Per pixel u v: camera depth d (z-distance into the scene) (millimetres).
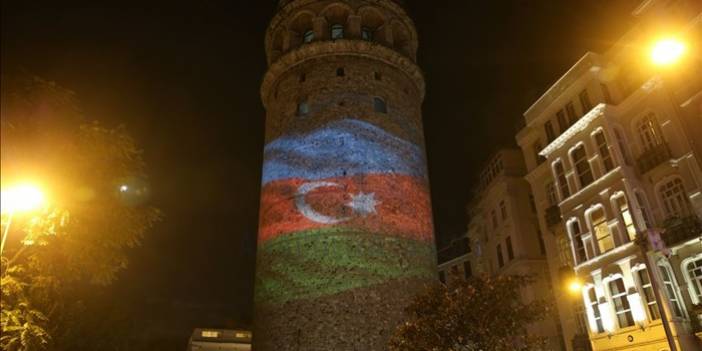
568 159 31531
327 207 32188
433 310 24375
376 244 31500
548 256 35500
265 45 44719
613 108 29141
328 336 28859
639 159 27375
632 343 25312
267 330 30906
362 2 40219
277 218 33625
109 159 15250
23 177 12773
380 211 32594
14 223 13828
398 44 42594
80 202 14406
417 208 34688
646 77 28078
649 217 26266
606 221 27828
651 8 27844
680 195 25312
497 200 45969
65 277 15391
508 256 43438
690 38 25641
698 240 23578
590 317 28344
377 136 35219
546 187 36781
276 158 36000
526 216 43000
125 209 15484
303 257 31234
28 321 14320
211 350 66500
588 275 28828
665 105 26406
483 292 22984
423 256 33188
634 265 25656
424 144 39875
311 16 39844
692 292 23812
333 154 33781
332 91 36312
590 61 30422
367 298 29828
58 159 14102
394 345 24125
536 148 38438
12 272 14484
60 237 14227
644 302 24859
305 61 38312
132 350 37344
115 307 34562
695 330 23172
